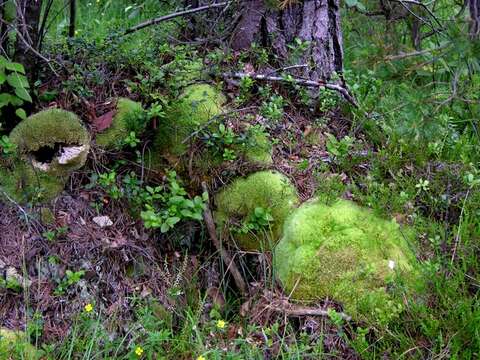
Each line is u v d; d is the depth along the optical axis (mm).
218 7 1919
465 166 1629
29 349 1261
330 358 1296
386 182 1618
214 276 1533
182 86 1702
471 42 1293
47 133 1454
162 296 1455
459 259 1449
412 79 1483
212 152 1604
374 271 1382
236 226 1552
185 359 1325
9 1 1433
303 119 1814
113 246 1457
